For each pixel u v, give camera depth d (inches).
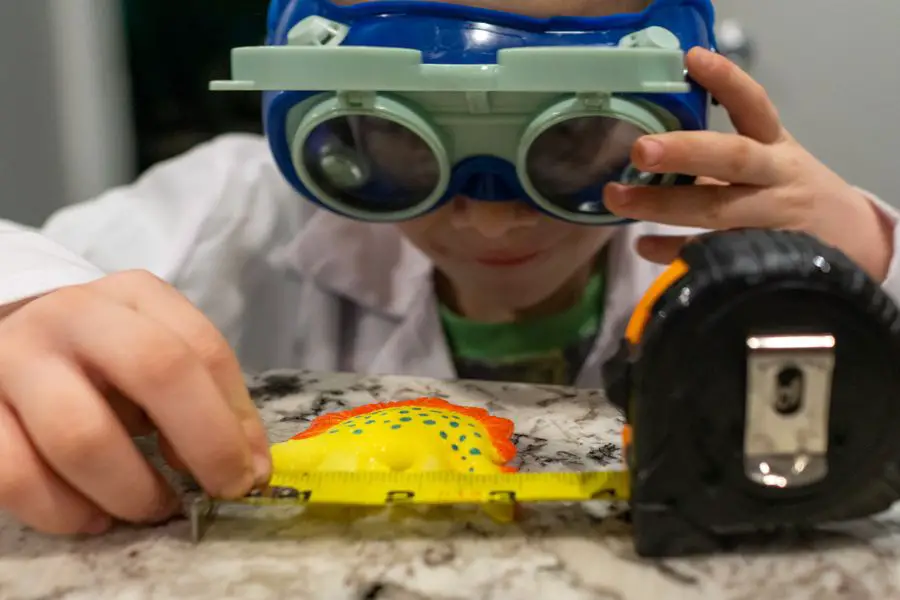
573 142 15.8
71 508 12.2
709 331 11.3
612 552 12.0
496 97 15.5
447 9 15.2
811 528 12.3
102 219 26.6
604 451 14.3
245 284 25.9
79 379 12.4
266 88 14.9
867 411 11.5
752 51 39.5
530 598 11.4
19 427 12.4
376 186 16.9
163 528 12.5
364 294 24.4
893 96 38.9
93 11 41.4
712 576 11.6
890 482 11.7
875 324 11.4
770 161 16.6
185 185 27.4
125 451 12.3
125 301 13.6
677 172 16.0
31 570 11.8
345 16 15.5
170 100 44.1
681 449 11.6
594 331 23.3
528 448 14.3
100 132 42.6
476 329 23.4
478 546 12.1
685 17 15.9
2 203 40.5
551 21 15.2
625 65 14.4
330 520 12.5
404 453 13.1
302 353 25.8
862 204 17.7
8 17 39.2
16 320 13.1
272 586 11.5
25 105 40.4
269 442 14.3
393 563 11.8
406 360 23.3
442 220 18.5
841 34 38.7
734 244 11.6
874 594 11.4
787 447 11.6
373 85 14.8
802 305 11.3
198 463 12.3
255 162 28.2
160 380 12.3
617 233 23.6
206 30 43.2
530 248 18.9
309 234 24.9
